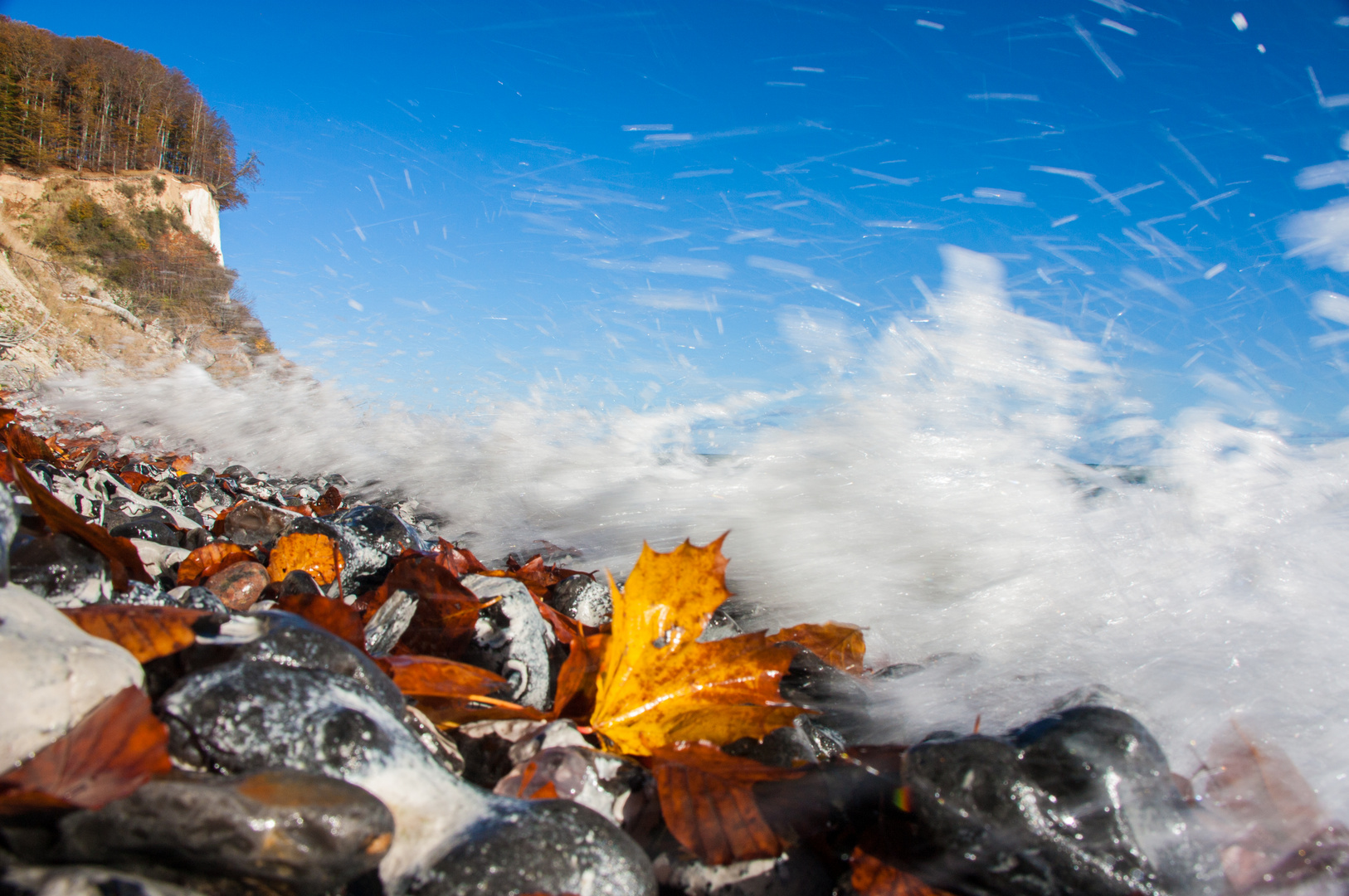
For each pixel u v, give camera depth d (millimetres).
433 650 586
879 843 435
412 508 1592
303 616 525
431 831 373
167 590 715
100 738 351
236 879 335
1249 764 491
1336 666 606
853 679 661
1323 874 416
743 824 434
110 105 19219
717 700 520
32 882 311
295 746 371
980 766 421
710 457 1498
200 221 20422
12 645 357
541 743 475
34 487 472
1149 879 398
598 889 365
